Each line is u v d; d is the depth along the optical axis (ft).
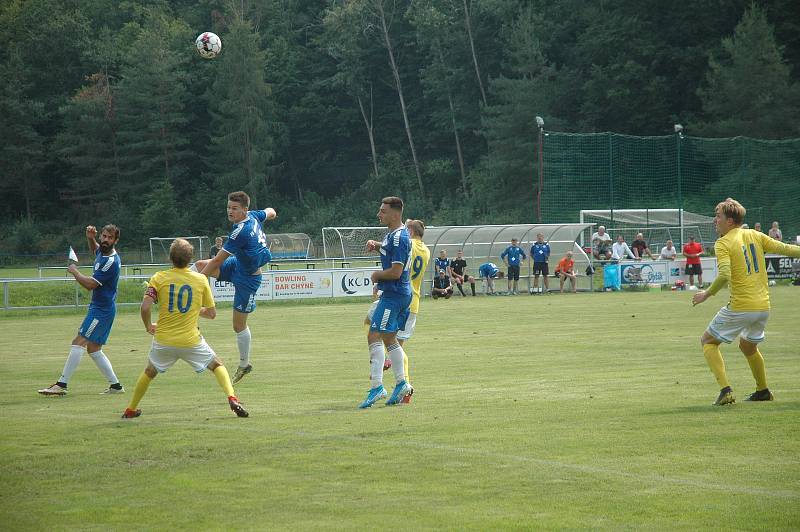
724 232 43.11
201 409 44.68
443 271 142.72
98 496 28.45
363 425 39.11
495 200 307.37
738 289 42.50
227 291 135.54
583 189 208.03
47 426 40.09
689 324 88.74
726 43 269.44
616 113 306.14
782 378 51.93
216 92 360.28
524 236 157.99
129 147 354.95
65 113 360.28
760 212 204.33
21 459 33.37
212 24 399.85
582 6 325.62
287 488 29.07
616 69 304.50
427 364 61.26
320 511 26.55
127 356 71.10
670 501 26.99
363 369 60.23
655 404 43.42
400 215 45.11
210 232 349.41
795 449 33.30
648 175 214.28
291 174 394.52
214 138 354.13
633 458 32.14
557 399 45.50
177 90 359.87
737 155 209.46
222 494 28.53
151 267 232.73
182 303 41.75
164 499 28.04
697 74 305.32
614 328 85.71
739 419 39.04
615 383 50.90
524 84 299.99
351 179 392.88
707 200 210.59
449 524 25.14
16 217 376.07
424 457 32.76
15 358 70.79
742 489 28.17
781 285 154.10
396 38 376.48
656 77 301.02
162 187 345.31
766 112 262.06
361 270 143.95
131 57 357.61
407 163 376.89
